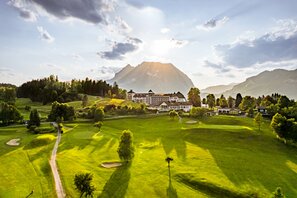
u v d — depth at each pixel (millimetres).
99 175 67500
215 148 95625
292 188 61844
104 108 181750
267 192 58938
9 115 138875
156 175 68375
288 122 101188
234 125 135625
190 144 101750
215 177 66500
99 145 97250
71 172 67812
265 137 107000
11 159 77562
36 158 78688
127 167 74188
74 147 92750
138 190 59344
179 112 174875
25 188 58812
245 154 88250
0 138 104750
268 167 75688
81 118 159625
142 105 191000
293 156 89938
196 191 60094
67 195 55688
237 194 57688
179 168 73375
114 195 56781
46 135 105062
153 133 122562
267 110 163750
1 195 55469
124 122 148875
